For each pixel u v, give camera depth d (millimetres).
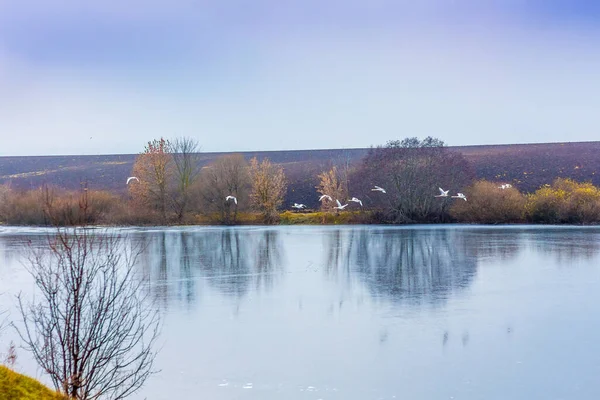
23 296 30703
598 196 79625
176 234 70312
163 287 34750
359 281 36750
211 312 28031
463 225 78625
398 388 18328
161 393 17750
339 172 103750
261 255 50500
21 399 11438
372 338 23562
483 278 37188
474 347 22281
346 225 82438
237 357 21141
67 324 13086
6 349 20094
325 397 17688
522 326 25125
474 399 17484
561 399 17453
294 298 31406
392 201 84000
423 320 26281
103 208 81812
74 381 12773
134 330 23875
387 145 91625
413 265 43531
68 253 13891
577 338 23312
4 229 75875
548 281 35719
